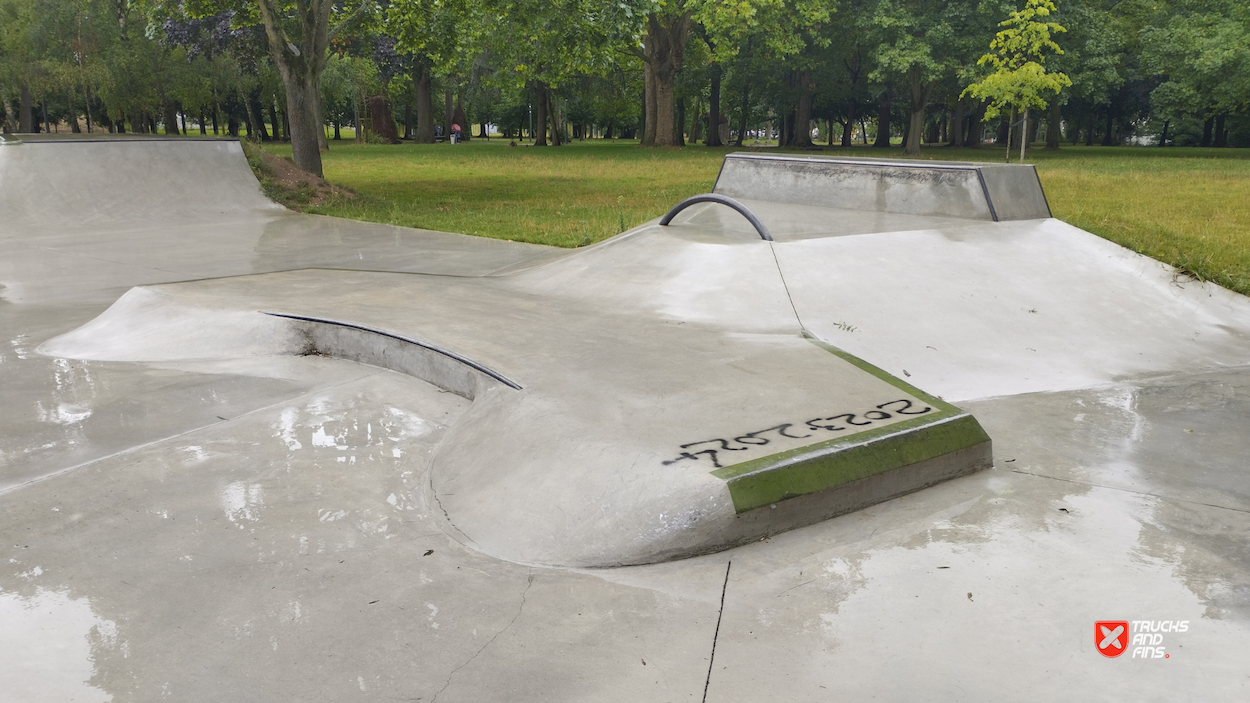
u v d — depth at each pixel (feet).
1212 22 112.06
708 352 14.90
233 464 11.96
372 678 7.14
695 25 131.44
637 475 10.03
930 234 21.75
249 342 17.97
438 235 35.94
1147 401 15.10
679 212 24.07
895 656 7.46
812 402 12.25
